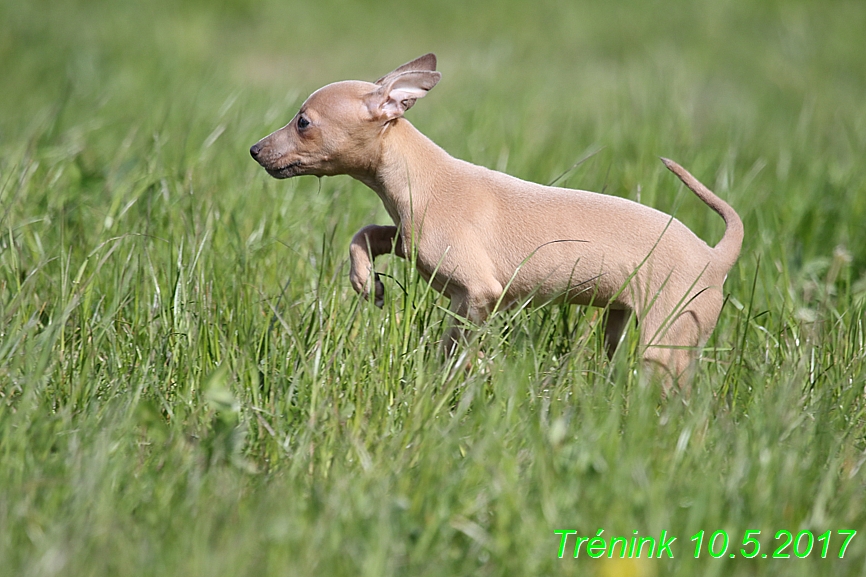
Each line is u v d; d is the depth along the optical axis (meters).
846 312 11.31
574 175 15.39
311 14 34.06
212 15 32.72
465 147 16.64
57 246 11.59
